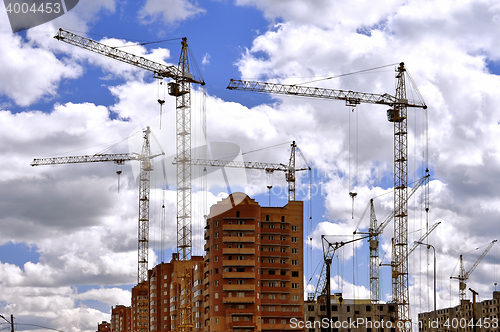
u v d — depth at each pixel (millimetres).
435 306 163750
